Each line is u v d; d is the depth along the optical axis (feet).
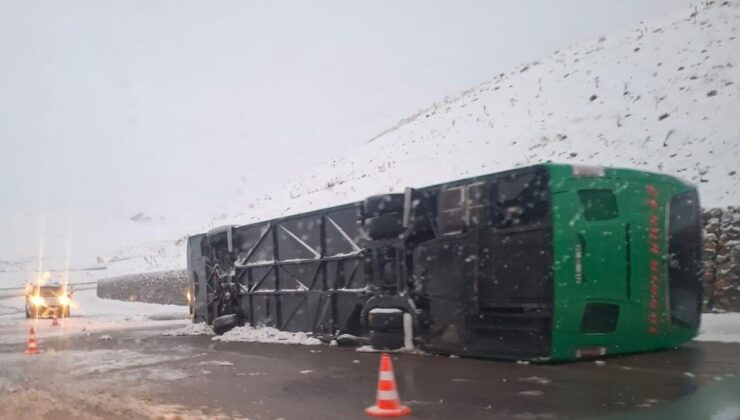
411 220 35.29
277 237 47.39
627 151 62.08
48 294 97.76
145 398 25.84
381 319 35.86
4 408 24.59
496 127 90.68
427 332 34.47
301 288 44.57
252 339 46.68
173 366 35.14
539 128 80.79
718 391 22.50
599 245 28.94
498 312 30.66
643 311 30.01
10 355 43.96
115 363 37.37
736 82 63.16
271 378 29.68
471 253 31.68
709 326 39.58
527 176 29.78
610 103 75.92
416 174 87.56
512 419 19.95
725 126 56.80
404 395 24.06
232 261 52.60
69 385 29.68
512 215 30.35
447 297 32.91
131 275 137.69
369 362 33.09
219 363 35.63
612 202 29.81
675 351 31.94
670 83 71.36
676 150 57.52
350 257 40.06
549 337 28.32
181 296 112.27
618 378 25.35
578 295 28.22
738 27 74.90
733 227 44.01
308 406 23.22
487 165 77.61
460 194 32.53
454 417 20.61
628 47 90.27
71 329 68.95
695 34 80.02
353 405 23.06
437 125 112.27
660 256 30.83
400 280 35.73
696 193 33.32
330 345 41.19
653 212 30.89
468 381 26.23
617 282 29.30
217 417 21.81
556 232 28.17
